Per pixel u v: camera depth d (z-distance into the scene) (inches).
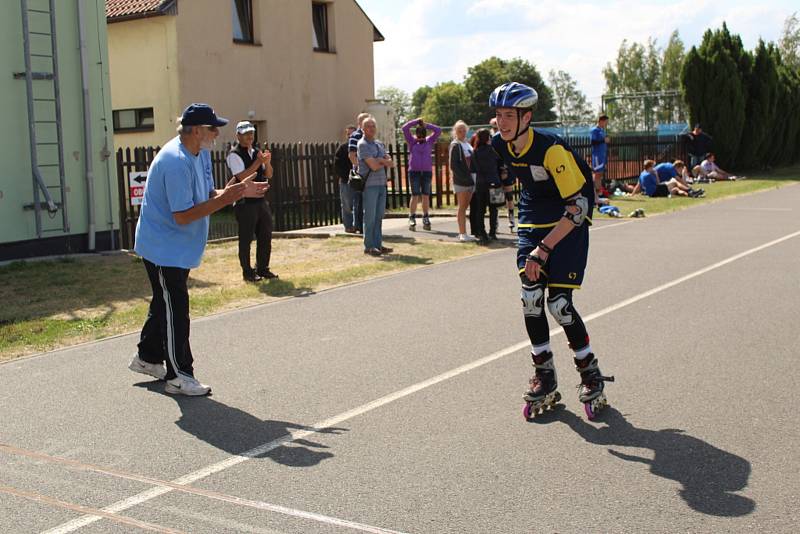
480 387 238.5
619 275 405.7
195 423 215.6
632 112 1999.3
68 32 516.7
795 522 153.6
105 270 463.5
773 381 236.8
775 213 690.2
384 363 265.3
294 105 984.9
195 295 381.1
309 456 191.2
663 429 201.9
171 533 155.3
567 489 169.9
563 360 262.1
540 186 208.1
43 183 497.7
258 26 936.9
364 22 1082.7
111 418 221.1
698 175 1108.5
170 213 235.8
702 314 321.1
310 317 335.9
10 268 465.7
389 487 173.2
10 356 287.4
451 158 545.6
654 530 151.5
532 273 202.7
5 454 197.0
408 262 467.2
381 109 1074.1
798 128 1386.6
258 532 154.9
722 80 1205.1
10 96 489.4
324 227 665.0
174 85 846.5
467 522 156.7
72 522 160.9
